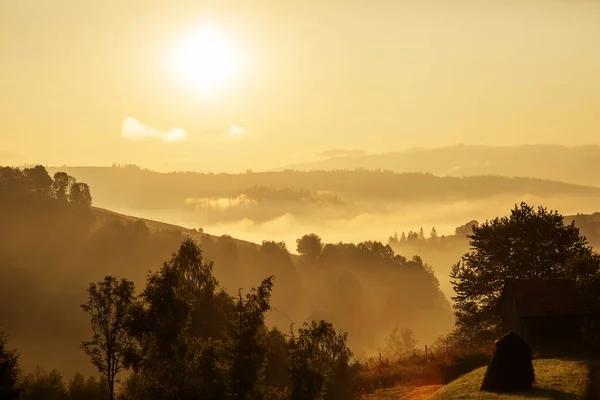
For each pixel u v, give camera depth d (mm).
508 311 70812
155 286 39531
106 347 41031
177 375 37812
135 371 39688
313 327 40844
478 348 68938
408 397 52188
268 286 39375
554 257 80438
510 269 81500
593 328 65688
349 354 46688
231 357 37844
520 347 46031
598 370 49500
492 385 46219
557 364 53281
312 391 38938
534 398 41656
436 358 66375
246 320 38688
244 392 37406
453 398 44938
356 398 52375
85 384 56031
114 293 40438
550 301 66750
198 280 45094
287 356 39781
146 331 38844
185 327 39469
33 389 53281
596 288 66250
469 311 84500
